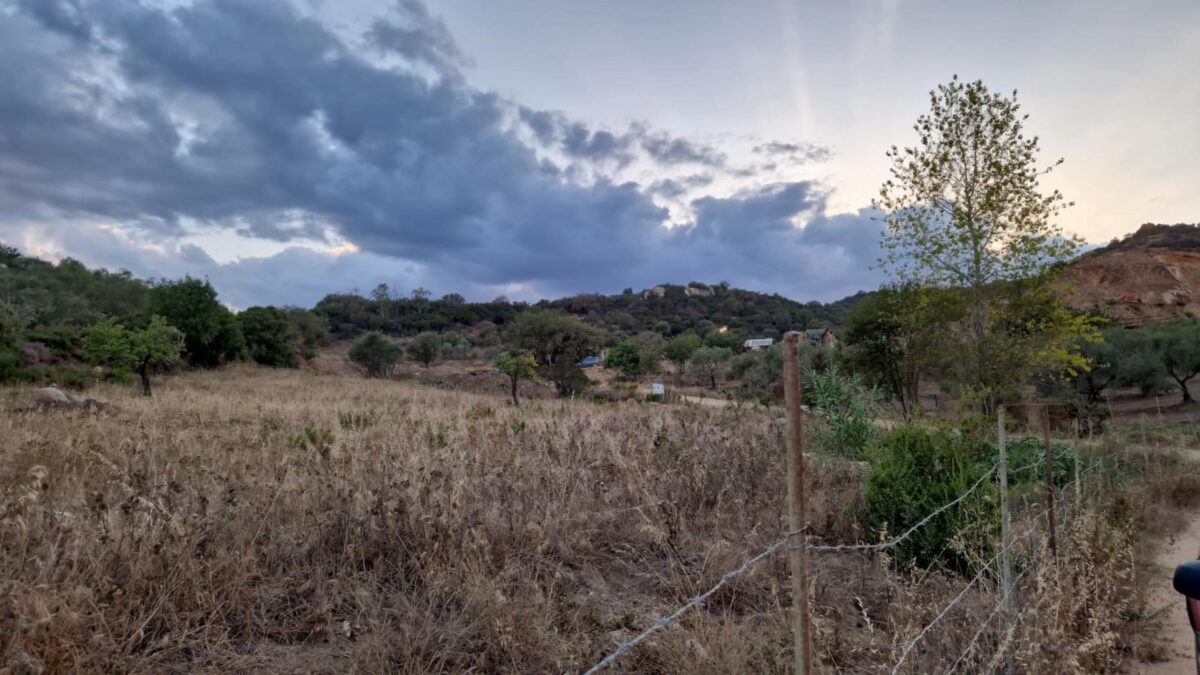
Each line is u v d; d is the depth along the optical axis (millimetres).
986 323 13289
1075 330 13055
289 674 3131
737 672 3199
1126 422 20938
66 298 44656
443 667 3281
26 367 24031
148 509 3979
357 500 4688
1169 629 4441
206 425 11562
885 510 5574
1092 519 5168
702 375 54000
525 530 4859
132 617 3305
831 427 9008
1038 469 7438
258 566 4109
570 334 49375
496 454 7203
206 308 38969
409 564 4230
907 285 15164
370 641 3357
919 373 18609
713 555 4699
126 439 6672
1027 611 3482
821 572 4762
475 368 59938
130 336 20047
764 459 7832
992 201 12703
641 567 4871
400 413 12648
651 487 6023
